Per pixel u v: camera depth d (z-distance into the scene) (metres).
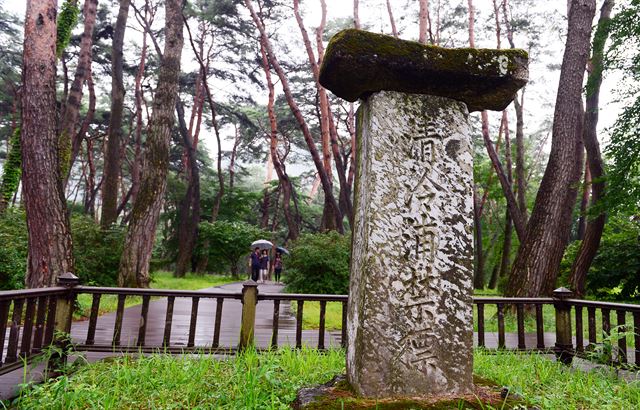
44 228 7.85
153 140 12.64
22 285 9.54
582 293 13.28
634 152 10.37
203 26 26.08
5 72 26.78
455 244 3.12
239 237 26.23
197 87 27.14
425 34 13.09
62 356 4.18
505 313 9.80
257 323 8.74
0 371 3.18
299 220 38.25
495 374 3.88
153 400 3.08
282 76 15.55
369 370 2.84
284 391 3.23
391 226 3.01
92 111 21.53
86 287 4.39
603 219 13.06
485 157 27.55
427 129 3.21
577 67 10.14
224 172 39.41
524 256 9.92
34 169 7.90
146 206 12.43
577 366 4.55
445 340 2.99
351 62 2.97
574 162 9.98
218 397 3.05
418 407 2.67
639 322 4.12
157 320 8.61
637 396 3.35
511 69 3.16
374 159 3.07
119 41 18.05
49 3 8.27
